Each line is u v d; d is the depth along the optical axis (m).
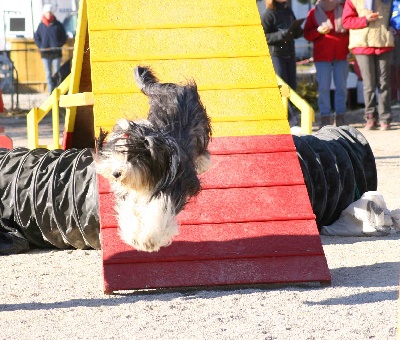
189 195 6.04
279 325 5.05
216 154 6.85
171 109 6.11
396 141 14.75
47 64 21.44
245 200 6.52
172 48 7.55
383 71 16.02
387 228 8.02
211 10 7.93
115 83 7.20
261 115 7.18
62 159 7.84
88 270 6.79
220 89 7.30
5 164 8.10
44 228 7.59
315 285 6.05
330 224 8.33
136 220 5.75
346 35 15.48
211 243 6.20
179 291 5.98
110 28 7.63
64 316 5.39
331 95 19.86
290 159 6.85
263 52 7.63
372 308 5.37
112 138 5.88
